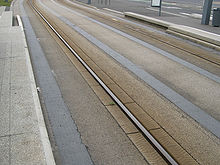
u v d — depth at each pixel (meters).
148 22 18.22
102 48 11.48
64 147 4.73
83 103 6.38
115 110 6.06
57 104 6.32
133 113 5.91
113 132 5.20
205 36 12.51
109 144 4.82
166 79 8.02
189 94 6.99
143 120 5.63
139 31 15.58
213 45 11.85
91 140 4.94
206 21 18.08
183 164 4.32
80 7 29.83
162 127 5.39
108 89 7.04
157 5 22.39
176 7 32.41
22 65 8.60
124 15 21.77
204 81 7.92
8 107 5.68
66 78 7.97
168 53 10.89
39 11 24.33
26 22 18.08
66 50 11.06
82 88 7.25
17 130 4.81
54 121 5.57
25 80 7.28
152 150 4.68
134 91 7.11
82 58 9.92
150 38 13.73
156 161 4.39
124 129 5.30
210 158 4.48
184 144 4.85
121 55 10.47
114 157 4.48
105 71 8.59
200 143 4.89
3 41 11.94
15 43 11.55
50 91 7.04
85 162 4.35
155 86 7.47
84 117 5.75
